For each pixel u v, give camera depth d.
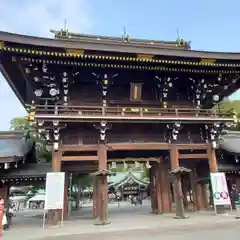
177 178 19.41
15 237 14.13
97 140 19.52
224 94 24.55
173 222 17.00
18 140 22.67
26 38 16.61
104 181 18.17
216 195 19.56
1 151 20.55
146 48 18.70
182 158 21.34
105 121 18.55
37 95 19.61
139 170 78.38
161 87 21.58
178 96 22.77
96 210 20.58
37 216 30.22
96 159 19.06
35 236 14.25
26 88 22.38
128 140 20.19
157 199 23.67
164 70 20.34
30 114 17.59
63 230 15.74
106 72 19.98
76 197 43.34
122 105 21.19
